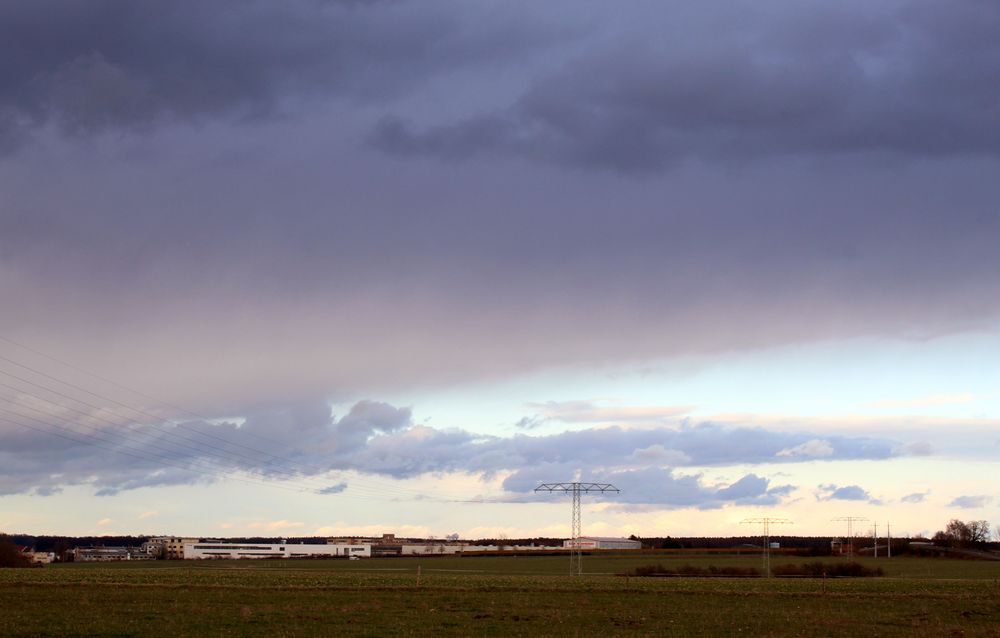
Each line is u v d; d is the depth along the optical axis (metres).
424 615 71.62
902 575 182.25
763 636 60.91
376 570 189.75
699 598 93.38
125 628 60.72
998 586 122.06
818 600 92.25
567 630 63.03
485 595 93.38
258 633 59.06
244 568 197.62
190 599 83.25
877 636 61.69
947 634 63.03
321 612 72.56
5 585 95.75
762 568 195.25
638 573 184.12
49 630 58.94
